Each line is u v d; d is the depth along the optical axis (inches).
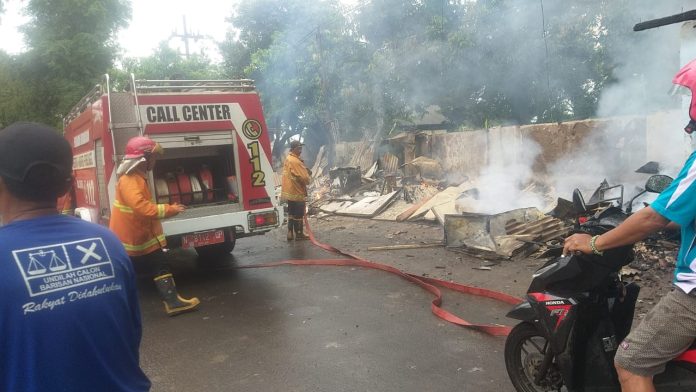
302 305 215.0
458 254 283.9
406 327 181.2
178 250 368.5
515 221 291.3
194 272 289.1
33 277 57.7
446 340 167.6
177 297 214.1
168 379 153.9
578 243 98.6
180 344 181.0
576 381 109.6
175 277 279.9
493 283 227.9
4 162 60.4
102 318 62.2
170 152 260.2
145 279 282.0
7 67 783.7
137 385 67.7
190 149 266.5
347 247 329.7
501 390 134.1
